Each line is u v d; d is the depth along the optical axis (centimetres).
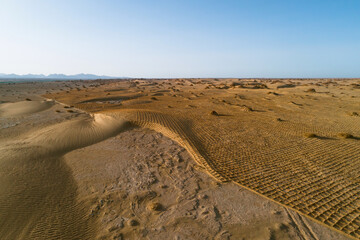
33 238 588
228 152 1188
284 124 1859
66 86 8838
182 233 582
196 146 1261
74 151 1233
